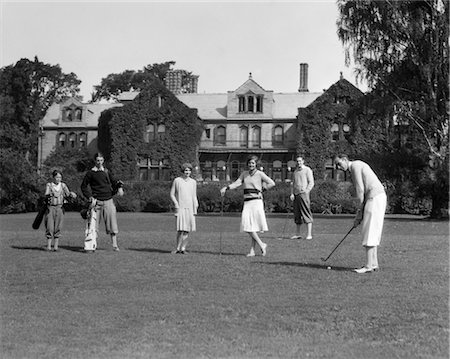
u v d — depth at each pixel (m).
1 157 54.66
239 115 68.38
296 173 18.91
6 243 17.53
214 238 18.97
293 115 67.94
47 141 72.56
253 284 10.77
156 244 17.25
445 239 18.88
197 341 7.48
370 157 42.25
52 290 10.45
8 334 7.82
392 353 6.99
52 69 89.75
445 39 38.62
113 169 65.00
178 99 65.69
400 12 39.16
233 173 67.62
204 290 10.34
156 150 65.31
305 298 9.63
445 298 9.59
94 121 73.12
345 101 62.97
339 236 19.91
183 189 15.07
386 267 12.57
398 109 39.53
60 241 18.19
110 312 8.88
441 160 38.97
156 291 10.28
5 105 69.25
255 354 6.97
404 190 41.78
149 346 7.29
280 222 31.14
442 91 39.03
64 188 16.05
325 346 7.27
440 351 7.06
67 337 7.69
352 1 40.31
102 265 13.05
